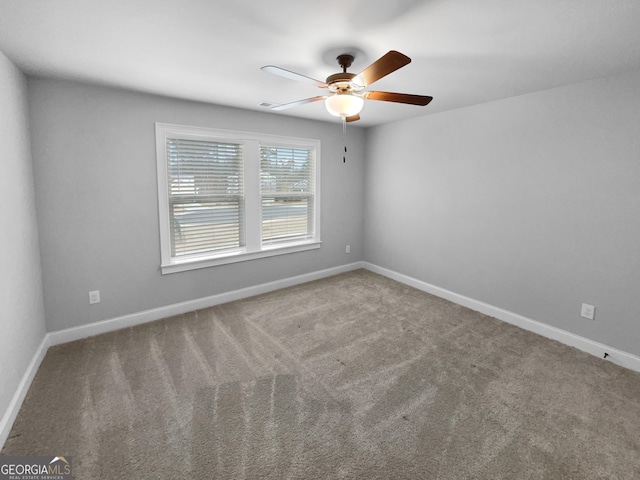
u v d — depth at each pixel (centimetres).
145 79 245
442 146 357
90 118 260
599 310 247
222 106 326
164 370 227
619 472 148
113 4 142
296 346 262
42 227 248
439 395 202
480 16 152
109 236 279
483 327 297
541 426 176
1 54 190
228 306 344
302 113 362
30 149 235
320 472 147
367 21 158
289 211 405
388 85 257
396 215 424
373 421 179
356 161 456
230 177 347
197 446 161
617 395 201
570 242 261
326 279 437
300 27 164
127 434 169
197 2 141
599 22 156
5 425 165
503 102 296
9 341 182
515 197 295
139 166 287
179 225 321
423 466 151
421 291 392
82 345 260
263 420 180
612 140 232
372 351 255
